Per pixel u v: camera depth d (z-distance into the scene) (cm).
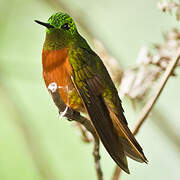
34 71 1210
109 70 823
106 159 1315
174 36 815
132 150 700
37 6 1270
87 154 1241
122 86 796
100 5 1275
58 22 782
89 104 744
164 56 798
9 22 1241
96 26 1163
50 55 759
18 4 1244
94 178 1213
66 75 752
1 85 1168
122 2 1297
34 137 1109
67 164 1228
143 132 1300
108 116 744
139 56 807
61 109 732
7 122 1238
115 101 770
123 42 1290
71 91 752
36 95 1323
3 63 1185
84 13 1142
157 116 1117
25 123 1130
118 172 711
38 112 1295
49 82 765
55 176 1098
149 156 1284
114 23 1299
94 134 712
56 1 1141
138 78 797
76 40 789
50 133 1270
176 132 1122
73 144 1249
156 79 798
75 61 758
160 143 1284
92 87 757
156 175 1257
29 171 1179
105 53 834
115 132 725
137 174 1257
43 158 1084
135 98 791
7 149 1208
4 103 1159
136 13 1302
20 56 1241
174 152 1192
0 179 1165
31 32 1270
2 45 1226
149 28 1295
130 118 1200
